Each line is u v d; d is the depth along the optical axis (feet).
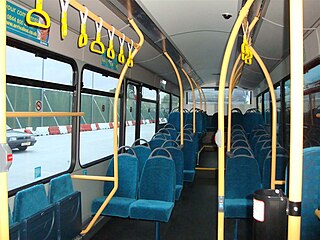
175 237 11.69
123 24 10.64
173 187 11.74
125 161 12.67
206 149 32.96
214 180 20.86
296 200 4.09
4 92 4.24
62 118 10.68
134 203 11.22
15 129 8.30
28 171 8.85
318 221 6.54
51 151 10.02
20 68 8.34
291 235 4.14
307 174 6.56
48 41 9.34
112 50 7.86
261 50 15.55
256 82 29.99
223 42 15.46
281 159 11.93
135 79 18.44
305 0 8.46
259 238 4.58
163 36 12.67
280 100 18.20
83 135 12.05
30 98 8.86
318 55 10.68
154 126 23.80
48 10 8.75
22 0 7.91
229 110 12.07
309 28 10.89
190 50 17.12
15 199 7.50
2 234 4.24
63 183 9.41
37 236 7.52
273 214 4.46
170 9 10.24
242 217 10.75
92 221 10.53
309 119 12.22
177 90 33.42
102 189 13.60
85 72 11.98
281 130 18.21
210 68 24.73
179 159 14.67
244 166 11.59
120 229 12.50
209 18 11.49
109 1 8.18
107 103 14.56
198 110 31.12
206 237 11.69
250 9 7.45
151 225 12.96
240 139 18.13
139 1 8.98
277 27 11.18
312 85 11.80
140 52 15.71
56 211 8.42
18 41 8.00
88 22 10.08
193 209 14.94
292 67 4.02
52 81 9.87
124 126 16.56
